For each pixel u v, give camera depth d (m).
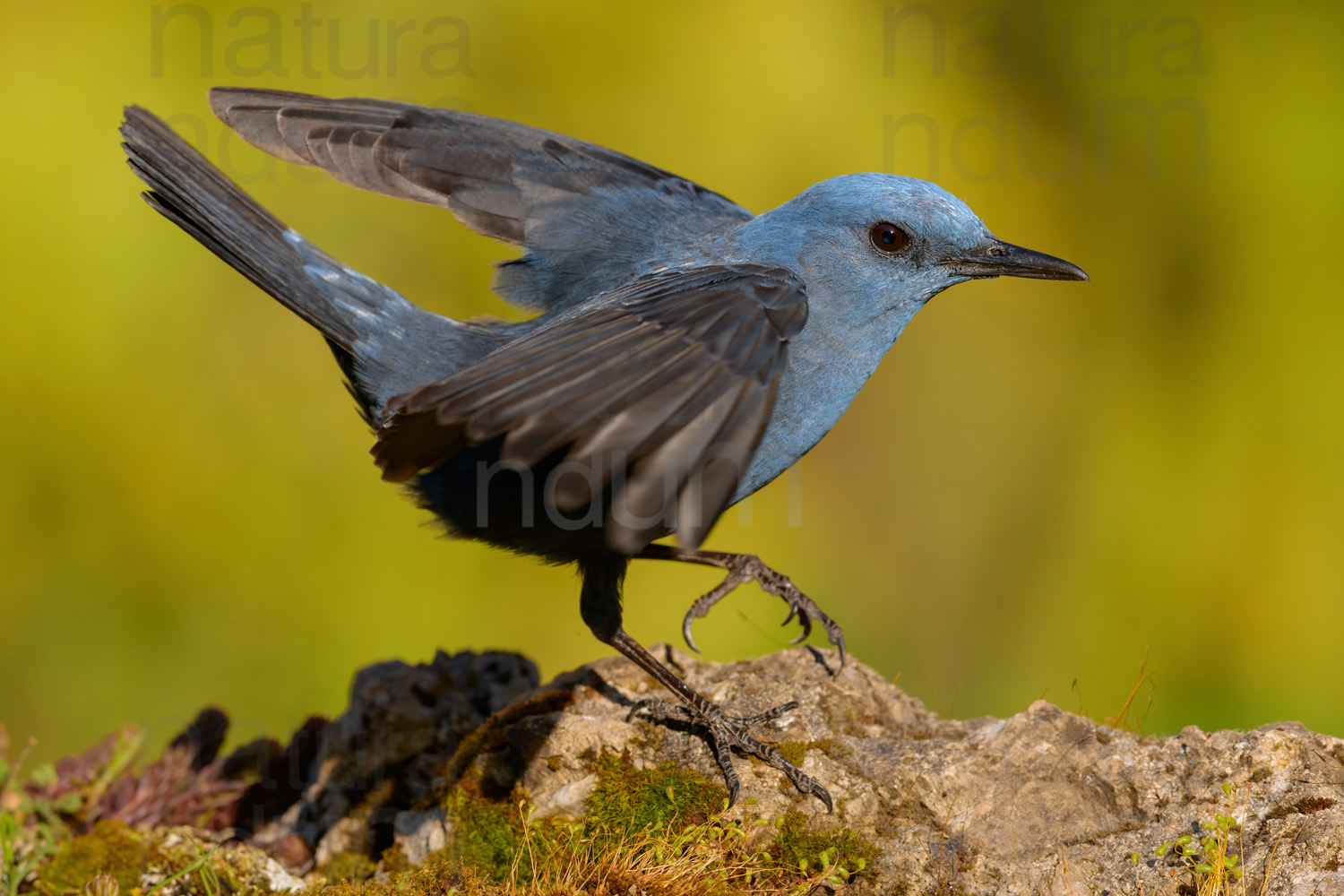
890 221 6.26
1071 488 15.16
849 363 6.41
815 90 14.70
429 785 6.76
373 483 12.89
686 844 5.41
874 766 5.71
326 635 12.32
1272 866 4.97
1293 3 16.84
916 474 14.86
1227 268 16.16
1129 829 5.34
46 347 12.70
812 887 5.30
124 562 12.39
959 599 14.50
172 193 6.57
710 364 4.68
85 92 13.43
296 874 6.57
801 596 6.65
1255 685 14.34
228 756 7.41
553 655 12.69
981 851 5.36
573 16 14.41
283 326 13.21
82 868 6.18
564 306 6.79
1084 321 15.97
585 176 7.14
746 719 6.03
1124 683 14.10
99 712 11.77
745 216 7.19
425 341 6.54
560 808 5.79
